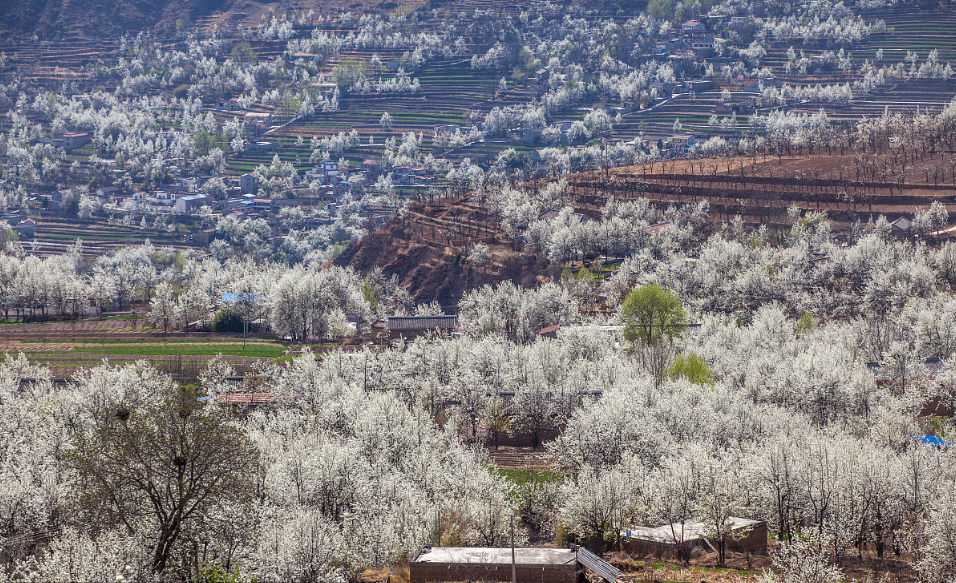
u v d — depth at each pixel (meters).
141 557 85.25
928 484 117.94
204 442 87.75
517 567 93.75
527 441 194.25
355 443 141.38
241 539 94.00
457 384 198.88
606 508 116.00
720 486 116.50
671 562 106.88
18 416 155.12
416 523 113.50
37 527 103.31
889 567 105.00
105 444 87.62
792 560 91.62
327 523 105.88
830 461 117.12
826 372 183.62
